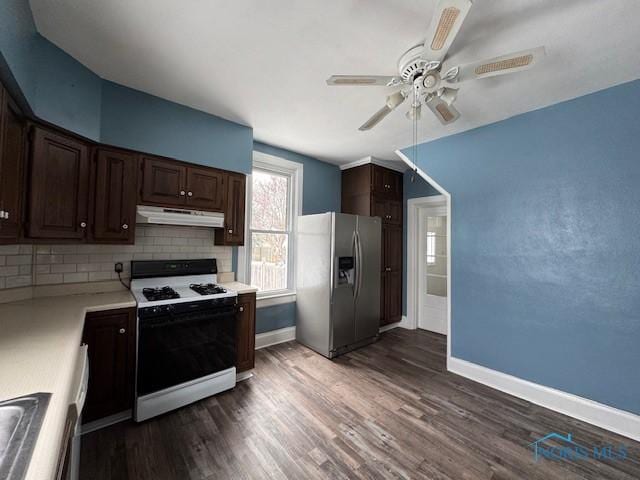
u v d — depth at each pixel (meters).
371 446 1.76
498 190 2.54
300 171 3.69
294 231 3.69
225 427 1.91
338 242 3.18
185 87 2.12
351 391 2.40
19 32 1.27
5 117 1.30
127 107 2.12
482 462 1.65
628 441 1.84
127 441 1.76
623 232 1.95
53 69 1.65
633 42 1.54
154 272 2.45
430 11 1.37
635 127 1.91
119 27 1.52
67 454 0.90
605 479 1.55
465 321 2.73
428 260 4.27
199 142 2.50
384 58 1.74
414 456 1.68
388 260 4.11
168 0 1.33
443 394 2.39
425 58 1.43
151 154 2.26
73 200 1.86
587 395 2.07
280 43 1.62
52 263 2.05
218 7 1.37
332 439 1.81
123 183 2.12
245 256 3.12
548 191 2.27
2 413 0.69
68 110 1.76
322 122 2.70
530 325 2.34
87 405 1.77
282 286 3.63
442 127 2.72
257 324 3.34
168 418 1.99
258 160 3.26
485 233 2.62
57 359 1.01
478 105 2.27
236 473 1.54
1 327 1.34
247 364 2.58
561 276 2.20
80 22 1.48
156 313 1.98
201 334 2.19
